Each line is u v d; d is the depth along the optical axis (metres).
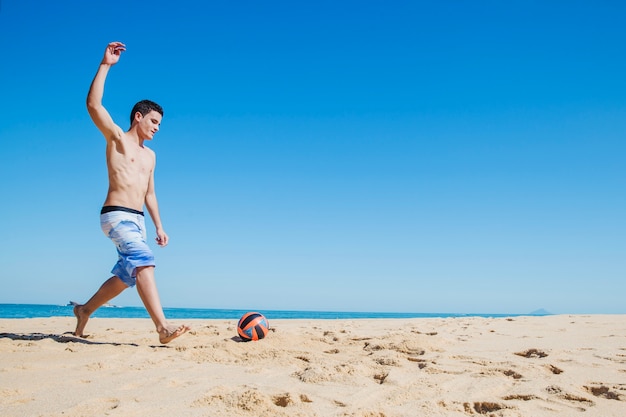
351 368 3.55
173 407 2.51
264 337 5.19
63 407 2.47
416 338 5.37
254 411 2.47
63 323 8.44
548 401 2.81
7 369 3.38
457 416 2.56
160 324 4.57
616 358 4.17
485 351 4.64
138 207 4.86
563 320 9.02
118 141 4.70
